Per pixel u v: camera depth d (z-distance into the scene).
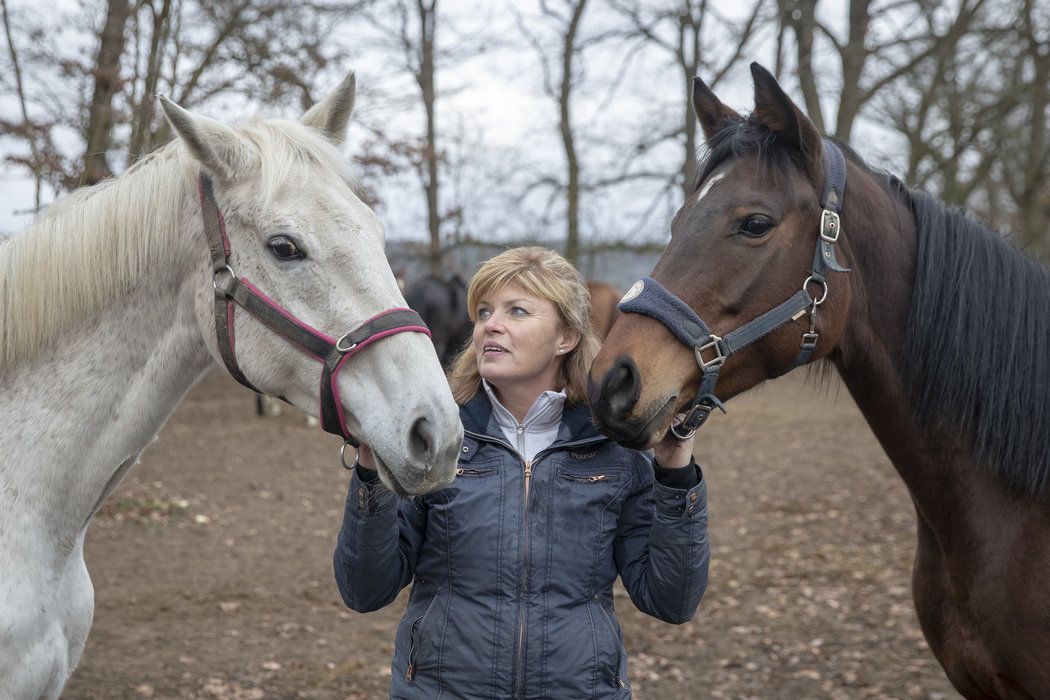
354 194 1.79
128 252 1.82
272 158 1.72
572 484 1.75
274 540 5.40
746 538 5.68
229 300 1.75
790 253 1.74
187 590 4.45
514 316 1.77
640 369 1.66
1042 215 13.16
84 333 1.84
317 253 1.68
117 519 5.51
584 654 1.69
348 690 3.42
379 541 1.67
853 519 6.09
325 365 1.66
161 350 1.85
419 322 1.70
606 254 14.90
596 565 1.75
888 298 1.90
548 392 1.77
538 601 1.70
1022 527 1.86
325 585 4.66
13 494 1.77
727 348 1.71
